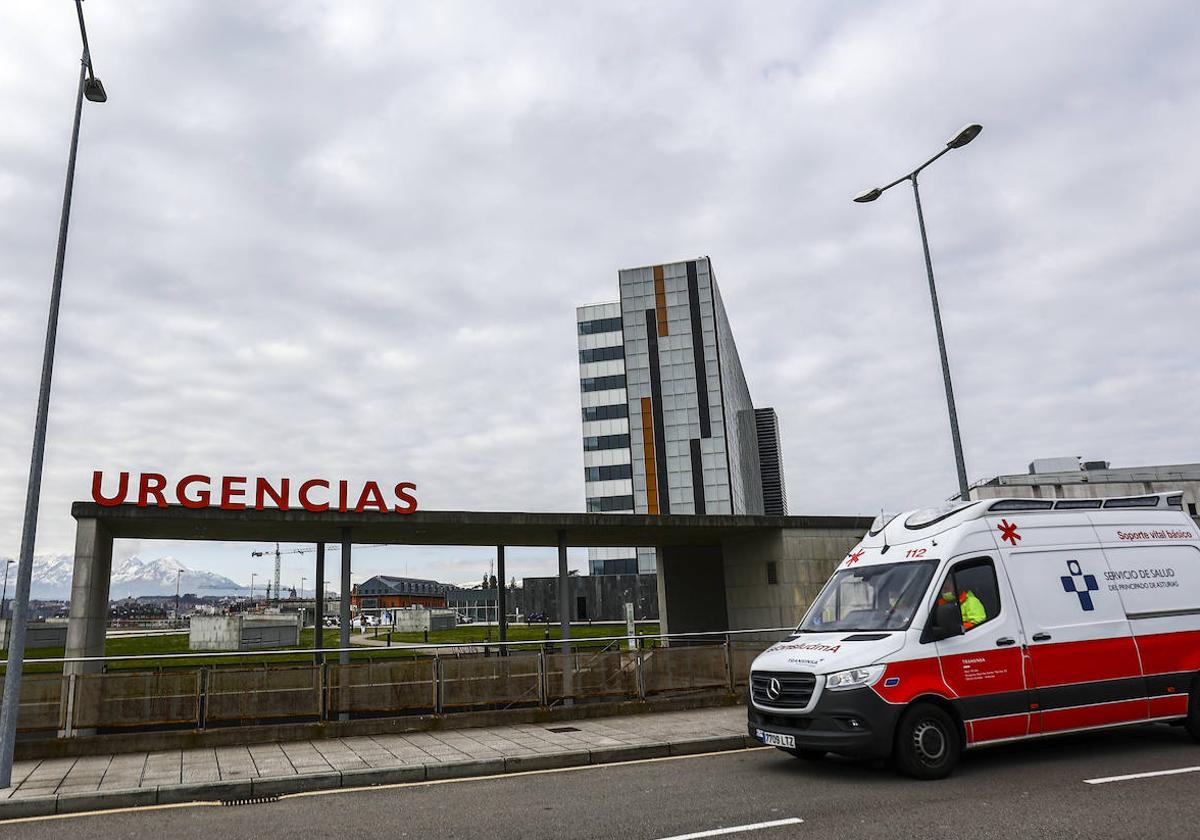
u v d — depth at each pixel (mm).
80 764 10133
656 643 28359
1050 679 9023
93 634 14852
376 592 150250
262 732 11586
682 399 107500
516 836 6676
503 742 11266
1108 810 6785
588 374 113875
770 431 196875
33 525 9719
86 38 11500
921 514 10094
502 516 18875
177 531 17859
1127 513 10516
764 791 8039
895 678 8312
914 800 7395
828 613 9914
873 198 18891
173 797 8594
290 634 50188
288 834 7004
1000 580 9234
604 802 7832
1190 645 9945
